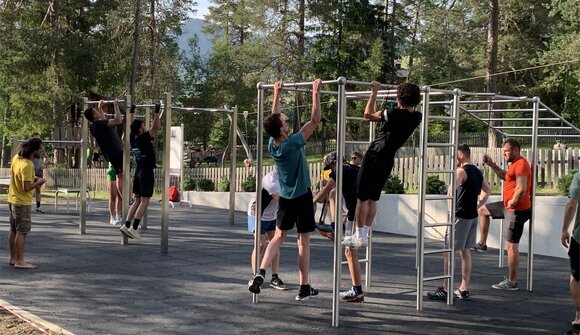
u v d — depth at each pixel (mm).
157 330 6484
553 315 7477
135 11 39531
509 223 8852
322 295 8211
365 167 7086
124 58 41969
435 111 40375
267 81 42219
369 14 42312
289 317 7109
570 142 38188
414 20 48312
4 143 52312
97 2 41250
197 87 56250
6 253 10844
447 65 39938
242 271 9625
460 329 6801
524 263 11148
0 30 38594
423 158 7609
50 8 40219
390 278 9469
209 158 44500
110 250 11367
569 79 39375
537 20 41969
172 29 42438
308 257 7473
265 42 42719
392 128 6918
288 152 7070
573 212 6781
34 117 41219
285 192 7266
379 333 6566
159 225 15258
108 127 12320
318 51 42875
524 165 8703
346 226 7891
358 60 42344
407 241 13562
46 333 6215
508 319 7254
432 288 8812
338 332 6562
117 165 12398
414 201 14469
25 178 9359
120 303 7594
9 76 40781
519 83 42812
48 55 39406
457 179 8008
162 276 9188
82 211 13336
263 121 7848
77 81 42062
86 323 6703
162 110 13805
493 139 33188
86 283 8641
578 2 34062
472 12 40094
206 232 14062
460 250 8203
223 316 7086
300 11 42844
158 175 27859
